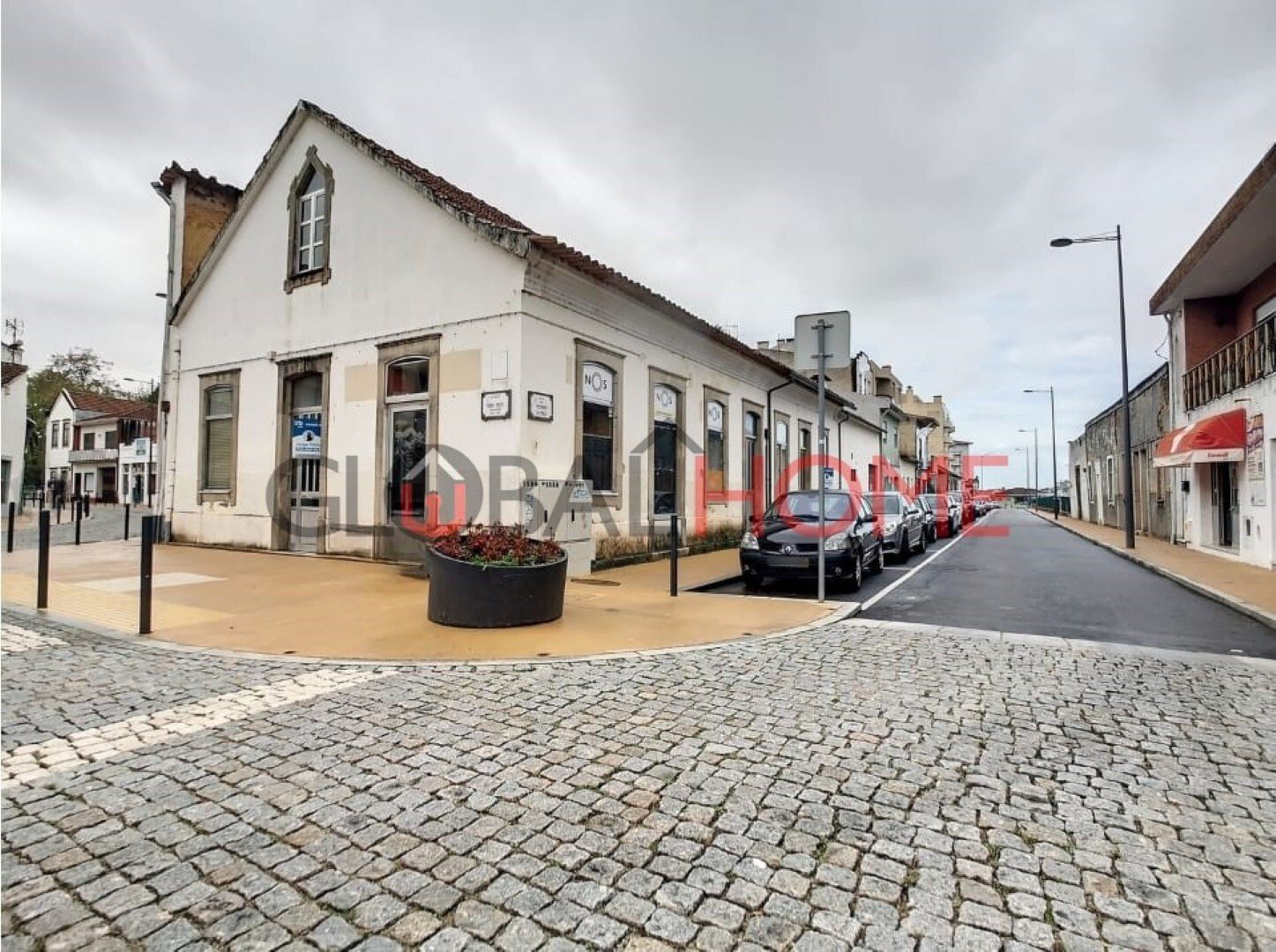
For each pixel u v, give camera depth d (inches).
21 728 161.8
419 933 90.7
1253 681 212.4
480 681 203.5
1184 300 685.3
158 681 199.2
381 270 463.8
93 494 1895.9
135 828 116.7
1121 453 1114.7
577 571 425.1
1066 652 249.1
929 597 393.1
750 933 91.7
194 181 637.3
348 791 131.0
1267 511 517.7
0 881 100.9
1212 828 121.3
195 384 586.2
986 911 97.1
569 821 120.8
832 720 172.9
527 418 403.9
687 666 223.3
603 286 458.6
